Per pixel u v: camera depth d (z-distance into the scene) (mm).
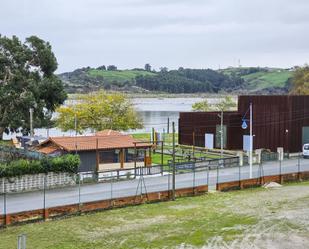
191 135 76250
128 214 35312
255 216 35188
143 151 53156
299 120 69000
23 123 69312
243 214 35719
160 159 60969
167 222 33406
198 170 51562
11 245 27750
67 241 29062
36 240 29078
